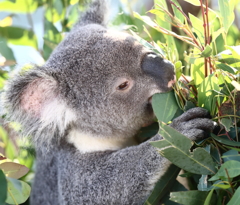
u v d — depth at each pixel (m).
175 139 0.93
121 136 1.05
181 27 0.99
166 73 1.00
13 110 1.00
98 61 1.02
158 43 1.04
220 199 0.94
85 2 1.17
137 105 1.03
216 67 0.97
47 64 1.04
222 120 0.94
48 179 1.11
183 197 0.92
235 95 0.95
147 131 1.05
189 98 1.00
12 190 0.96
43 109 1.03
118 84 1.02
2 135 1.10
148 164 0.98
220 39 1.12
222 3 0.97
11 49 1.17
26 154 1.11
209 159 0.93
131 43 1.03
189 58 0.99
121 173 1.00
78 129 1.04
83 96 1.03
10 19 1.19
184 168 0.94
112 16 1.16
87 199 1.02
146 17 1.01
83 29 1.07
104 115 1.03
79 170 1.03
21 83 1.00
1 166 0.98
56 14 1.20
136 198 0.99
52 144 1.05
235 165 0.91
